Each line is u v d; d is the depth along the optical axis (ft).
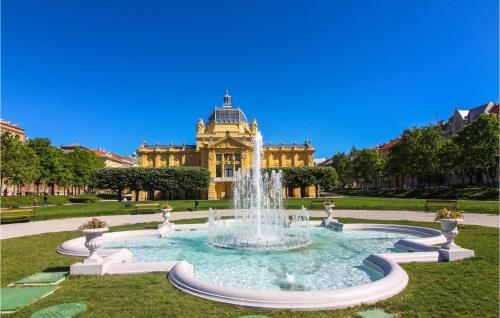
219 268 46.52
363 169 337.72
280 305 29.32
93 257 42.63
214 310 29.35
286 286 38.32
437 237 59.57
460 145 199.93
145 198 300.61
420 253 46.39
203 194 297.53
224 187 303.27
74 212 119.75
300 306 29.22
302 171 264.72
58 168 266.57
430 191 214.90
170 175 239.71
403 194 233.76
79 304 30.86
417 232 71.46
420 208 119.55
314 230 81.51
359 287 31.83
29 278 39.73
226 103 364.79
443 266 42.68
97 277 40.11
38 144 259.39
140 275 40.88
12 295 33.88
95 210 128.67
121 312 28.94
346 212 121.39
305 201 171.63
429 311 28.40
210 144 301.63
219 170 304.91
